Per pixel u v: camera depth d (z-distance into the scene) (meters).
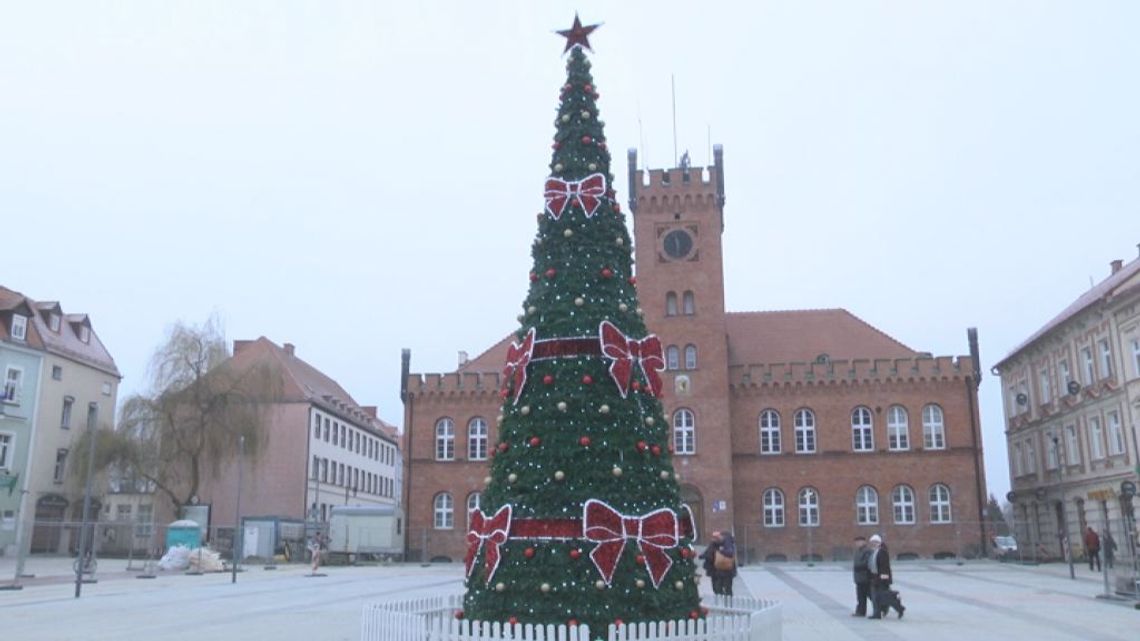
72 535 60.53
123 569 44.28
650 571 11.38
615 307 12.40
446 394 60.19
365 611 12.65
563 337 12.15
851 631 18.17
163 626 19.22
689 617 11.66
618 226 13.09
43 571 41.47
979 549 53.97
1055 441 52.72
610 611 10.95
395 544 57.00
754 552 55.91
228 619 20.72
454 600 14.82
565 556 11.17
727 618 11.68
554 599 11.04
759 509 56.56
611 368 11.99
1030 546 52.72
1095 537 41.81
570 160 13.16
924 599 26.36
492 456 12.42
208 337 57.62
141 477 57.59
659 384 12.72
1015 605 24.31
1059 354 52.12
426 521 58.59
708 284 57.53
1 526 54.75
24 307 59.00
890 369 57.06
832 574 42.03
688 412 56.44
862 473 56.12
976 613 22.05
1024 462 59.59
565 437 11.66
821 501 56.19
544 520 11.36
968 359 56.47
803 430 57.44
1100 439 46.09
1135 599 24.67
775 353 60.81
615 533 11.23
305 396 73.62
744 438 57.56
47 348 59.97
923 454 55.78
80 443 56.59
